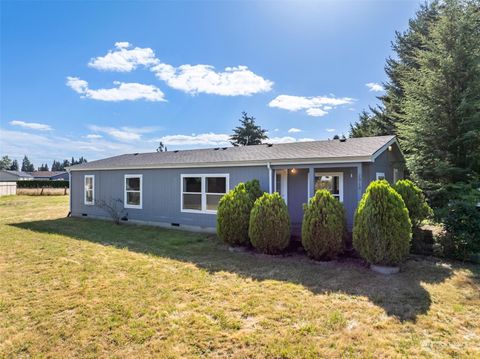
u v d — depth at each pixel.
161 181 11.84
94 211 14.15
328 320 3.85
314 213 6.66
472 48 12.21
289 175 10.89
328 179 10.24
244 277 5.57
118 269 6.00
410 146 13.12
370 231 5.92
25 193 29.95
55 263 6.40
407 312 4.10
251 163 9.68
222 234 7.95
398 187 7.95
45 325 3.71
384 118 21.91
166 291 4.83
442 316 3.99
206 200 10.70
